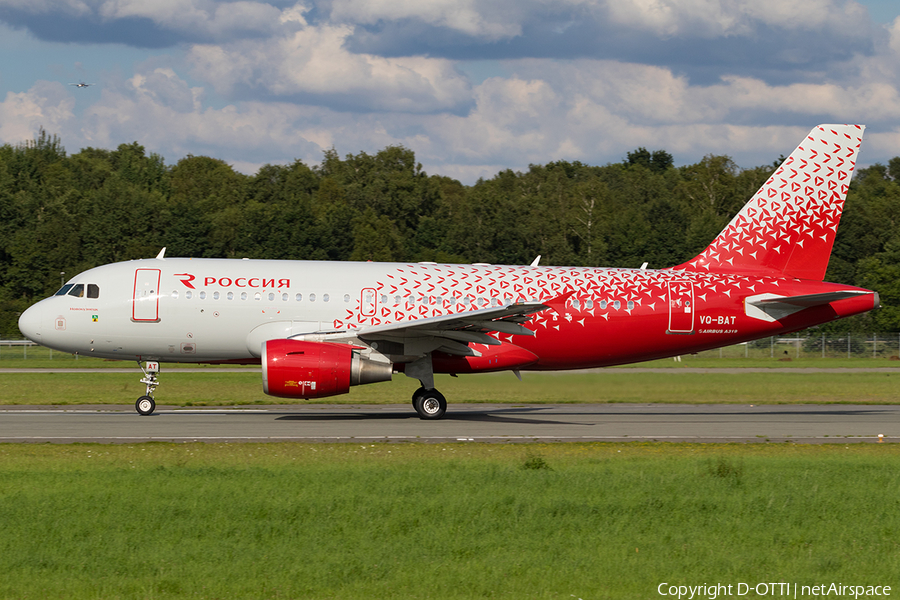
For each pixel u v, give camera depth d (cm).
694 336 9300
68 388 12519
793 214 9556
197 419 8581
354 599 3195
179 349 8806
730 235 9562
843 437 7819
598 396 12169
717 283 9362
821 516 4447
